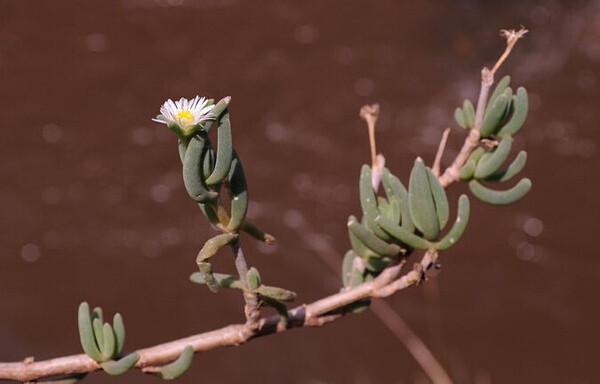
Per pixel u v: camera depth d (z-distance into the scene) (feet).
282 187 32.65
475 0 37.22
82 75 35.27
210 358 28.27
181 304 30.14
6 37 36.17
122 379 27.43
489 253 31.07
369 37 36.81
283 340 28.71
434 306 29.50
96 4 37.19
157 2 37.14
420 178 7.30
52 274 30.73
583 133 33.68
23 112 34.37
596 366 28.32
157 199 32.53
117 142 33.78
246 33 36.73
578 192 32.24
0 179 32.89
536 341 28.91
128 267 30.99
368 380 28.07
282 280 30.32
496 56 35.86
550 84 35.22
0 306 29.86
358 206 32.24
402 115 34.42
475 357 28.53
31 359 7.73
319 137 33.96
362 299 8.20
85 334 7.57
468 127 8.23
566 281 30.35
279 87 35.24
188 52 36.17
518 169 8.09
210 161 6.59
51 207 32.30
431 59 36.01
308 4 37.73
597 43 35.99
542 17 36.68
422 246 7.52
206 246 7.00
